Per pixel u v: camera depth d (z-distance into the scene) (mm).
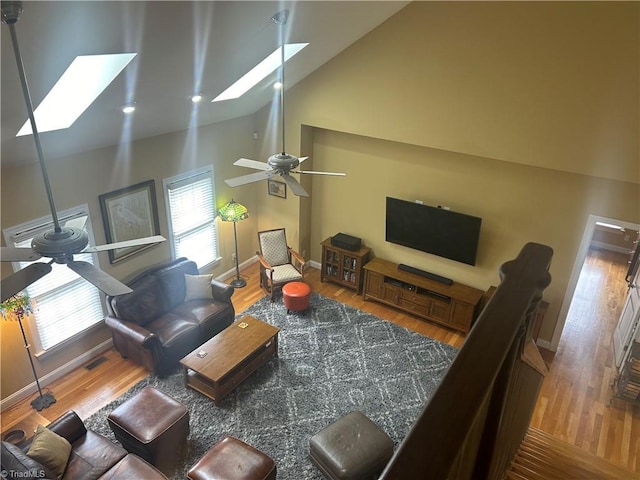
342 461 4168
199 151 6523
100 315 5844
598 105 4695
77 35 2848
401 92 5750
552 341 6184
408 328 6602
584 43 4559
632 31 4320
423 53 5426
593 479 3029
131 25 3049
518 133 5199
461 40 5148
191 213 6727
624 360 5555
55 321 5371
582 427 5152
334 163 7141
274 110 6949
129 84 4004
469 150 5570
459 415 869
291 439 4832
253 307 6957
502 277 1381
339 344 6230
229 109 6285
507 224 6023
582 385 5715
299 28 4461
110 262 5777
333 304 7082
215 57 4180
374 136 6188
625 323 6059
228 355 5301
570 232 5637
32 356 5242
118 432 4434
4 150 4164
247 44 4203
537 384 2141
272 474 4082
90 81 3885
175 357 5691
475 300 6227
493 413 1347
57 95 4016
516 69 4969
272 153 7316
